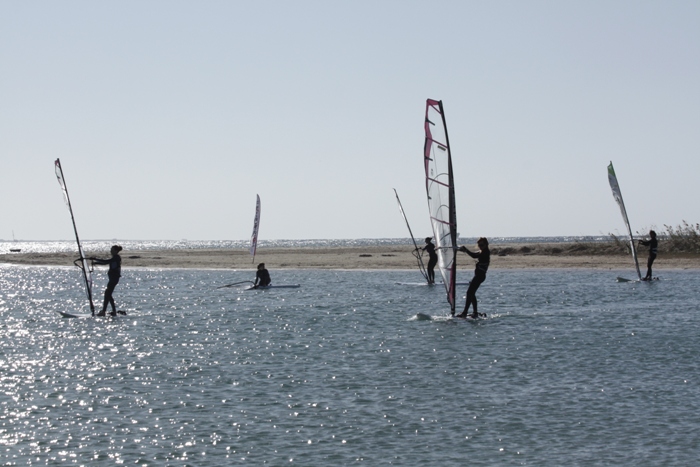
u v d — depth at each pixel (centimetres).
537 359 1678
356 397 1366
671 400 1319
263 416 1255
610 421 1204
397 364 1647
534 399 1334
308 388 1437
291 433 1163
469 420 1217
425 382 1473
